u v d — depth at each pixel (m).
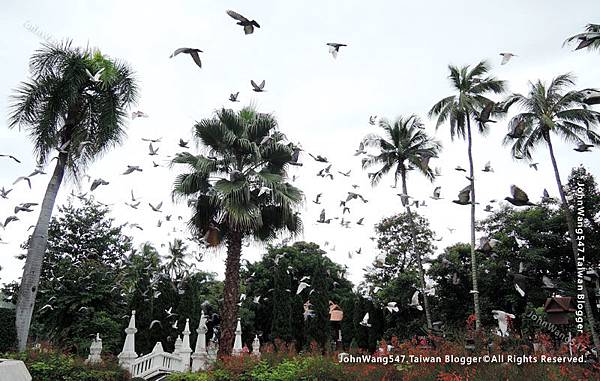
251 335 26.80
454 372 8.12
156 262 25.77
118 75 15.09
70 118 14.51
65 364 11.60
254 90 8.85
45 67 14.30
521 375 7.80
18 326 12.64
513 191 6.48
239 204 13.93
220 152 15.42
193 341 22.31
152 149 11.77
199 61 5.73
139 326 21.66
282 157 15.38
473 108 21.83
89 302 20.94
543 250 24.38
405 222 35.91
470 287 26.00
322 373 9.66
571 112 19.91
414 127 25.88
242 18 4.95
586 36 6.73
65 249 30.47
